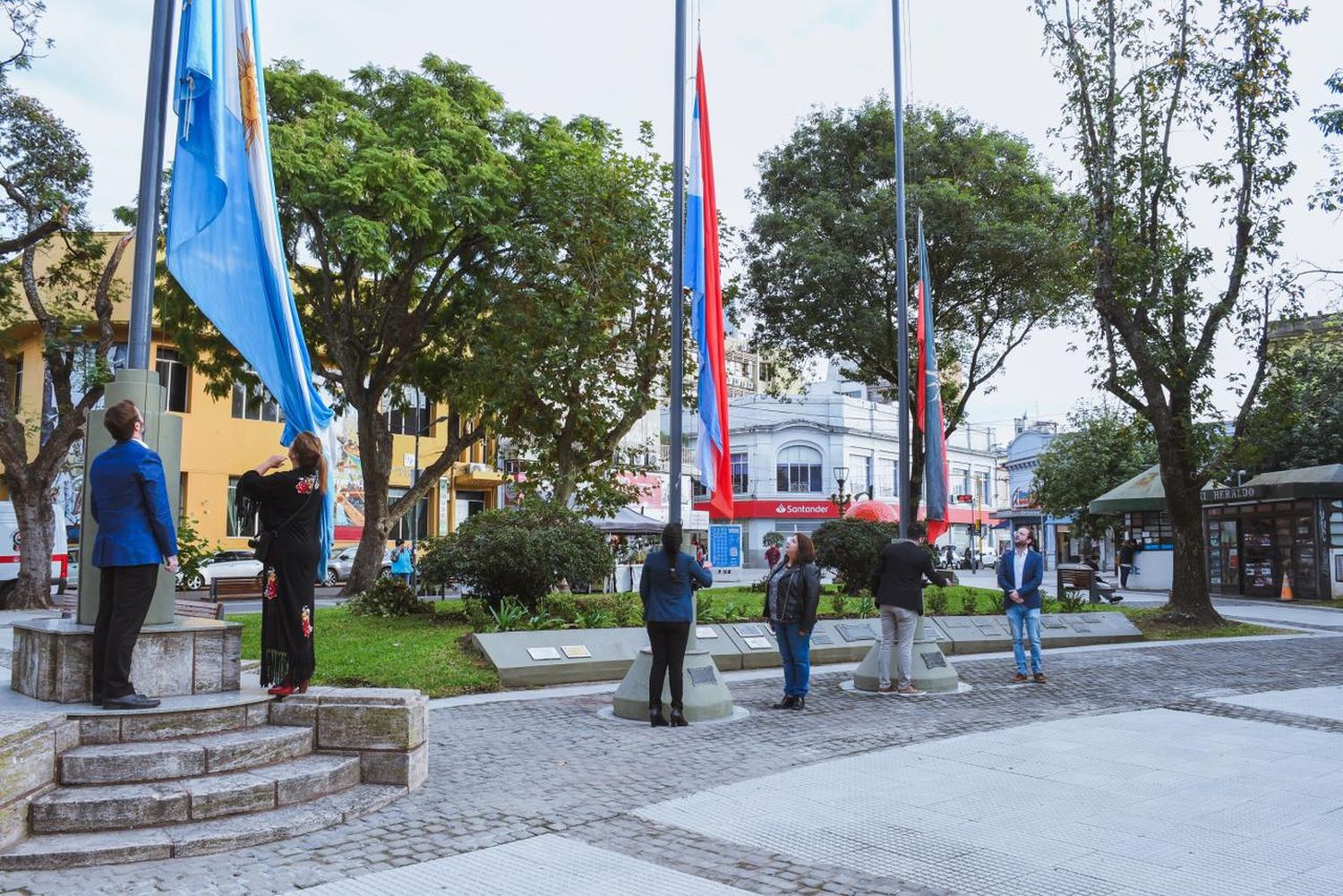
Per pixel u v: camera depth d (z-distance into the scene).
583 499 20.72
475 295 22.72
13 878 4.54
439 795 6.14
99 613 5.77
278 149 19.20
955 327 26.58
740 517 58.91
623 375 20.22
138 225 6.50
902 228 12.94
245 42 7.12
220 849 4.95
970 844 5.12
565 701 10.08
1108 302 18.61
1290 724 8.77
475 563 13.02
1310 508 25.98
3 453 21.81
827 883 4.51
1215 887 4.44
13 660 6.51
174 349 32.28
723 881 4.55
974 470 70.25
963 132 25.33
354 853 4.95
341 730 6.16
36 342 31.39
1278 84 17.31
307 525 6.34
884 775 6.71
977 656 14.66
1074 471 43.66
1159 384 18.58
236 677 6.48
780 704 10.01
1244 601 26.75
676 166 9.76
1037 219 24.58
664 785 6.45
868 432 60.78
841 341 25.48
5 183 21.45
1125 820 5.59
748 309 26.62
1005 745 7.79
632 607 14.45
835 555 19.16
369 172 19.77
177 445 6.59
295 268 23.00
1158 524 32.72
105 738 5.53
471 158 21.69
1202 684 11.52
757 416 60.06
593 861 4.83
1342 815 5.68
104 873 4.62
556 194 20.44
